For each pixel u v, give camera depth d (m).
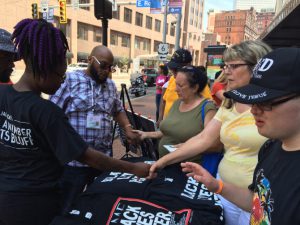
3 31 2.31
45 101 1.48
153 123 2.93
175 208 1.73
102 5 4.92
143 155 2.96
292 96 0.98
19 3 30.95
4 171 1.55
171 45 64.88
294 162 1.00
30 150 1.49
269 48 1.88
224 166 1.95
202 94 2.68
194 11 76.56
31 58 1.47
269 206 1.04
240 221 1.79
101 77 2.54
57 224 1.60
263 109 1.04
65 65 1.59
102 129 2.59
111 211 1.65
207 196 1.85
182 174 2.06
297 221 0.93
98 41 44.25
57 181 1.63
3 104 1.52
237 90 1.10
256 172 1.23
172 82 4.26
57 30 1.50
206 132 2.10
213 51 14.61
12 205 1.49
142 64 38.75
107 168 1.68
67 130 1.50
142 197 1.79
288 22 6.94
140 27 53.41
